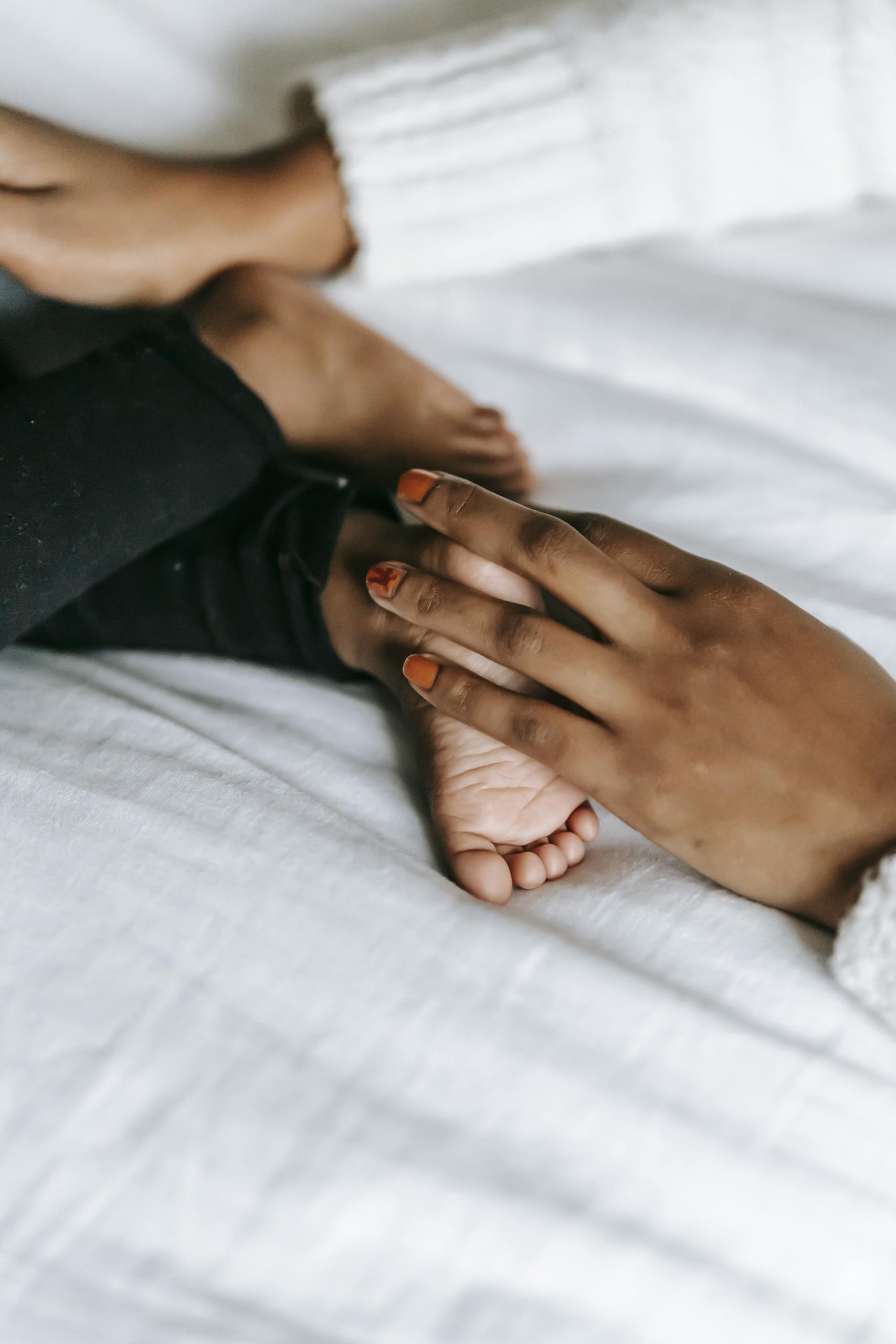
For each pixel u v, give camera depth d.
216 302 0.63
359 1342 0.39
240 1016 0.44
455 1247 0.40
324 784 0.52
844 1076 0.43
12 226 0.61
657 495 0.60
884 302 0.68
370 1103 0.42
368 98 0.67
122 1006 0.44
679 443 0.62
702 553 0.57
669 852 0.50
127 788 0.49
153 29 0.74
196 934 0.45
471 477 0.62
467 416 0.63
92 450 0.53
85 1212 0.41
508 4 0.79
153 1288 0.40
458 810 0.50
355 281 0.70
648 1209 0.41
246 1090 0.42
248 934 0.45
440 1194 0.41
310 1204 0.41
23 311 0.66
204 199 0.64
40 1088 0.43
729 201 0.69
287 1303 0.40
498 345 0.68
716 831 0.47
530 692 0.51
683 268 0.70
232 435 0.56
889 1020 0.44
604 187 0.68
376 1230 0.41
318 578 0.54
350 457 0.64
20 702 0.53
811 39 0.66
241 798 0.49
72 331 0.67
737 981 0.46
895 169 0.68
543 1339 0.39
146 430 0.55
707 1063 0.43
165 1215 0.41
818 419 0.62
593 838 0.51
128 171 0.63
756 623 0.48
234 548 0.56
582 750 0.48
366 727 0.55
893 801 0.46
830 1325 0.41
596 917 0.48
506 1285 0.40
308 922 0.45
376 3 0.78
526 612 0.49
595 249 0.71
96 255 0.62
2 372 0.65
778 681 0.47
